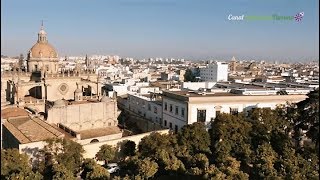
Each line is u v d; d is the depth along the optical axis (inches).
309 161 2445.9
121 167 2856.8
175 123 3836.1
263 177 2208.4
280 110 3302.2
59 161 2561.5
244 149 2655.0
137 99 4849.9
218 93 4018.2
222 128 2849.4
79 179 2591.0
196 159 2529.5
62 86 4884.4
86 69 5885.8
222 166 2278.5
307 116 2605.8
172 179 2423.7
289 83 5364.2
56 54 5452.8
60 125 3895.2
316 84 5147.6
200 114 3607.3
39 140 2992.1
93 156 3221.0
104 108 4387.3
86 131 4131.4
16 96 4542.3
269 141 2866.6
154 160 2556.6
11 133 3284.9
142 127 4411.9
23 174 2160.4
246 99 3750.0
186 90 4414.4
